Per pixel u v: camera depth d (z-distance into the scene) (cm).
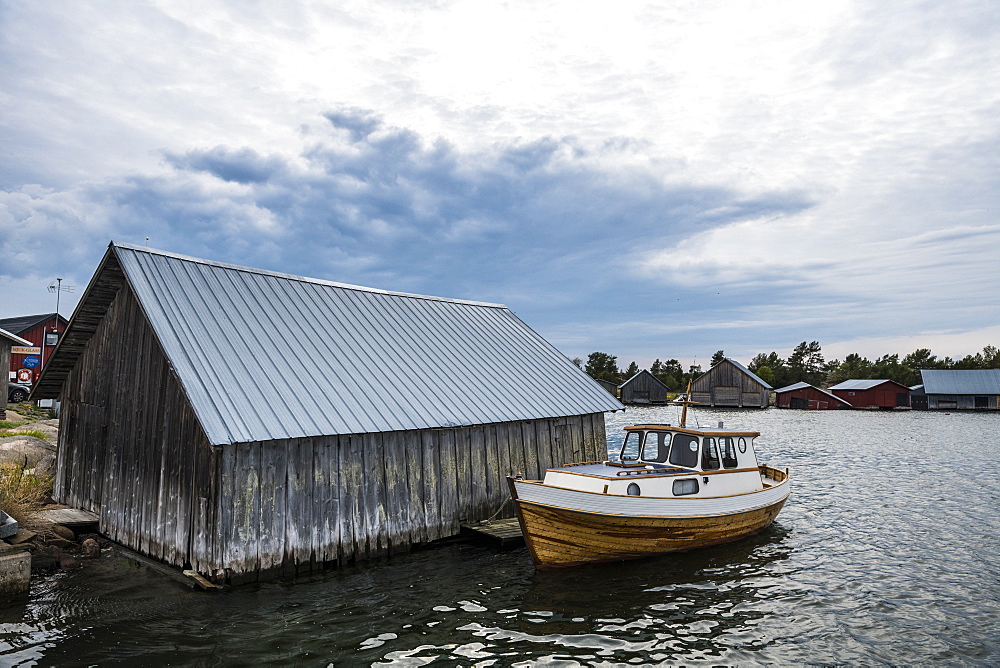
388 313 2188
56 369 1933
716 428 1823
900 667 1041
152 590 1262
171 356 1366
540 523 1459
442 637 1102
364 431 1467
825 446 4375
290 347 1677
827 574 1505
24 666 941
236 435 1246
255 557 1315
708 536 1681
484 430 1827
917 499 2461
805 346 17088
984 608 1298
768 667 1030
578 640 1108
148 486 1488
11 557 1221
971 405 8850
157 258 1695
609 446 3950
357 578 1388
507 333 2505
